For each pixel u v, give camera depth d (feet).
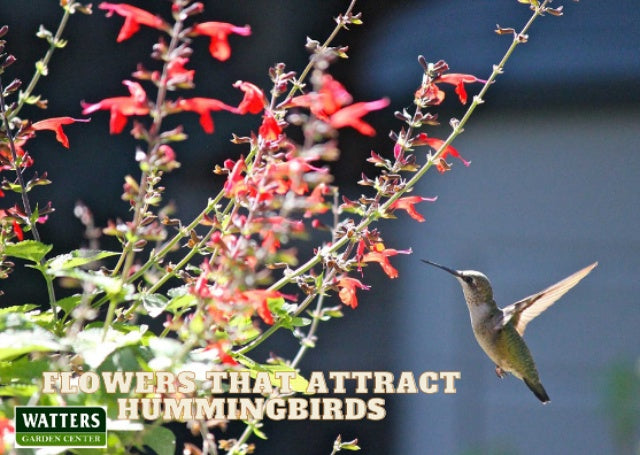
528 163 45.03
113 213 43.55
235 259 12.71
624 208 44.24
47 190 42.98
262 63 46.03
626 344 44.34
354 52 46.91
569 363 45.11
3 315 12.98
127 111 13.17
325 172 13.84
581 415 44.60
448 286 46.19
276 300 16.06
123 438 12.96
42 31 16.30
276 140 14.49
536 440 45.19
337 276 17.38
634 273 44.42
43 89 43.57
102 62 44.24
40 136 43.42
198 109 13.39
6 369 13.29
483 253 45.96
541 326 45.60
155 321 38.01
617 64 40.65
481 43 42.70
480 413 45.91
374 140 45.83
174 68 13.23
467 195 45.96
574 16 42.27
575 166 44.57
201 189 45.01
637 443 30.58
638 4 42.09
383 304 46.55
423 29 44.73
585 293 45.09
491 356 24.07
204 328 12.71
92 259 14.75
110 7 13.48
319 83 13.91
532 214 45.16
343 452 45.68
